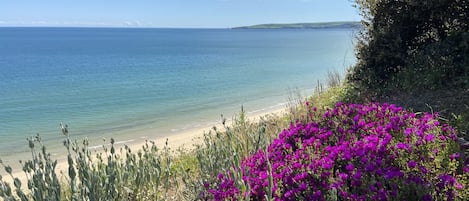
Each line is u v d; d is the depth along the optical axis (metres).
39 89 28.08
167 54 68.62
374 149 3.51
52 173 3.19
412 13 8.46
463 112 5.93
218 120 16.83
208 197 3.57
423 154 3.42
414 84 7.70
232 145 4.46
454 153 3.46
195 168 5.46
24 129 16.25
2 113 19.73
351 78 9.02
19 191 3.08
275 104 19.80
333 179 3.23
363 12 9.14
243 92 24.98
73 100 23.41
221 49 84.88
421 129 3.92
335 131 4.44
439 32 8.63
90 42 128.00
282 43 111.62
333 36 175.25
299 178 3.27
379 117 4.61
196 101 22.28
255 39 157.75
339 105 5.23
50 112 19.97
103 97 24.36
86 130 15.85
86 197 3.13
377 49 8.58
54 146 13.21
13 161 11.56
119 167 3.86
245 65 45.62
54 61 53.50
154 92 26.06
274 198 3.05
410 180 2.96
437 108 6.50
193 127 15.67
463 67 7.40
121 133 15.12
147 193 3.91
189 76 35.06
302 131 4.57
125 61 53.69
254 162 3.81
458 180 3.17
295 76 33.06
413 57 8.31
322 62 46.75
